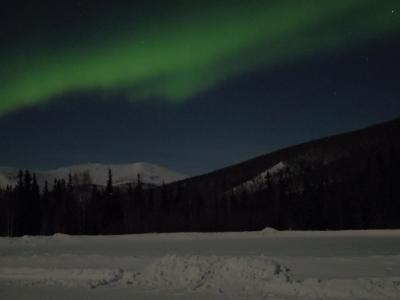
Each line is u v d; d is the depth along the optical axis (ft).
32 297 42.91
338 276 48.60
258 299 38.65
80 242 119.24
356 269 53.11
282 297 39.14
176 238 123.03
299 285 42.34
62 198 278.67
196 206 271.49
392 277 45.52
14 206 249.14
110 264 64.13
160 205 278.87
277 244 94.48
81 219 254.06
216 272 49.49
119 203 258.57
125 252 84.94
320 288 41.09
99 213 254.88
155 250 87.10
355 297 38.19
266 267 49.21
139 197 294.66
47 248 101.81
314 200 224.74
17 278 54.44
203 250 84.23
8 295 44.11
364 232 122.93
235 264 50.57
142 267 60.08
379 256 64.49
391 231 123.44
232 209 258.98
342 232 124.36
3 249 102.22
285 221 227.61
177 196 296.51
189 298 39.93
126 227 249.75
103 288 46.19
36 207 255.50
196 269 49.93
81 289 46.06
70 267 62.39
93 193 267.80
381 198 219.82
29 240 128.57
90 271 54.34
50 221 258.16
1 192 297.33
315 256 68.80
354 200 224.74
